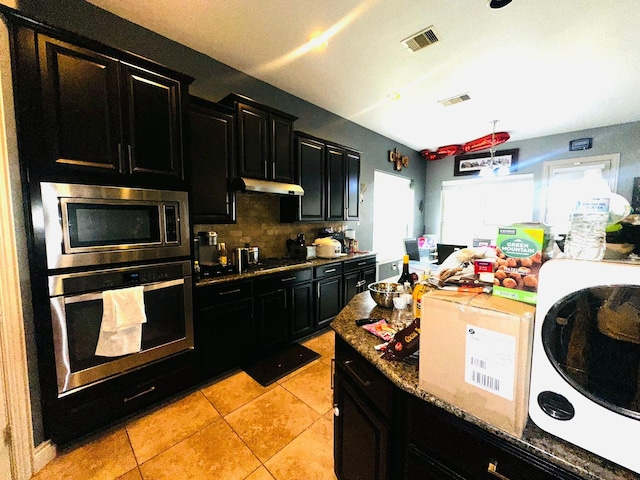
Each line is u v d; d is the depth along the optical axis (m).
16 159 1.32
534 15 1.86
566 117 3.65
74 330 1.46
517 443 0.61
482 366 0.66
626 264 0.53
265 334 2.46
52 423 1.42
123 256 1.60
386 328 1.13
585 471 0.53
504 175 4.73
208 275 2.17
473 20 1.92
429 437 0.80
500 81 2.75
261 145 2.54
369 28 2.01
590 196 0.73
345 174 3.52
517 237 0.74
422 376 0.77
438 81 2.78
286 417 1.77
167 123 1.78
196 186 2.08
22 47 1.28
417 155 5.50
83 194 1.45
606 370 0.54
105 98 1.52
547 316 0.60
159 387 1.80
